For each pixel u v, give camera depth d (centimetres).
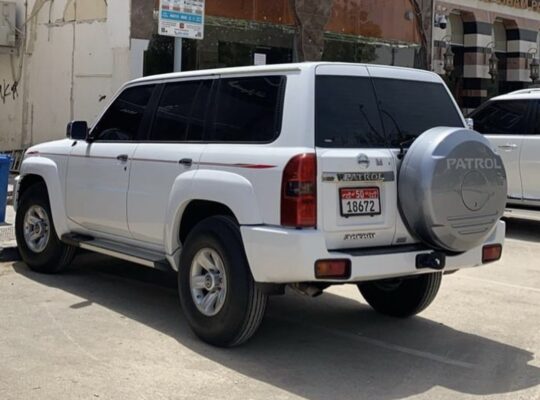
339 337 584
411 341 578
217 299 530
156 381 471
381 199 503
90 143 688
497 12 2150
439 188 491
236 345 536
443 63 1959
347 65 526
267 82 527
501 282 799
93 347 535
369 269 484
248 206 498
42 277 752
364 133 513
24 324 587
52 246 741
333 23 1641
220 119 556
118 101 681
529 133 1110
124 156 634
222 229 520
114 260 849
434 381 489
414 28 1859
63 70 1444
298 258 466
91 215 678
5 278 742
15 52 1559
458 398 458
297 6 1545
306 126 487
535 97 1114
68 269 793
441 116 572
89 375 478
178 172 570
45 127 1498
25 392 446
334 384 477
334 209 482
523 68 2261
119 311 634
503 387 480
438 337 591
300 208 471
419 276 606
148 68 1322
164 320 610
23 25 1530
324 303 694
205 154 547
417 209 496
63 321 598
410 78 563
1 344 535
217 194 522
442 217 495
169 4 956
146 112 637
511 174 1125
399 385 479
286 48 1551
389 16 1786
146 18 1309
